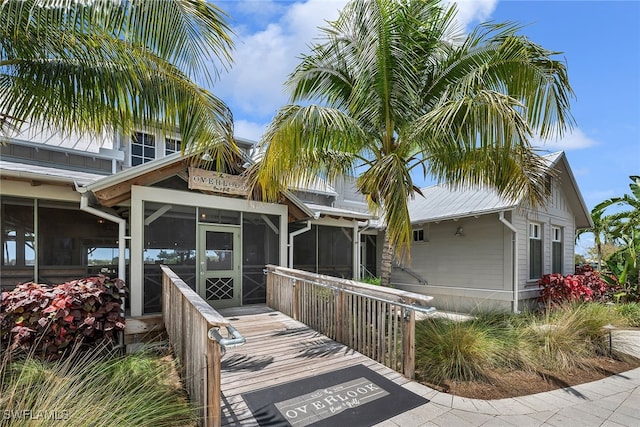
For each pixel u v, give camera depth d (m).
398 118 4.71
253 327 5.24
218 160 4.86
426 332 4.21
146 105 3.50
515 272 7.68
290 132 3.95
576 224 10.56
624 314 6.94
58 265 5.85
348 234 10.08
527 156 4.73
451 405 2.99
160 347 4.56
